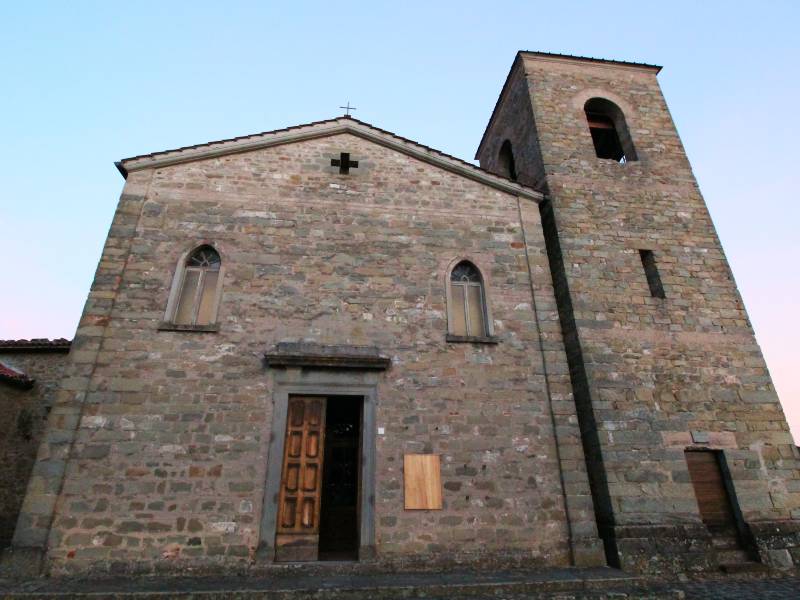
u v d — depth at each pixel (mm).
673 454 8711
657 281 10531
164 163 9969
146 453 7582
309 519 7738
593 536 8047
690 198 11828
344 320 9086
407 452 8227
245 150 10492
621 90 13711
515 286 9992
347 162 10555
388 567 7465
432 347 9086
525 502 8164
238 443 7852
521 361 9227
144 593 6074
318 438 8227
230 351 8469
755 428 9156
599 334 9609
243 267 9227
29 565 6746
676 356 9617
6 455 10734
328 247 9727
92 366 7977
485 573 7395
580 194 11422
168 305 8680
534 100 13008
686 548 7945
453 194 10844
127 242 9078
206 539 7262
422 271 9812
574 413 8867
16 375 11195
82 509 7160
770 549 8148
